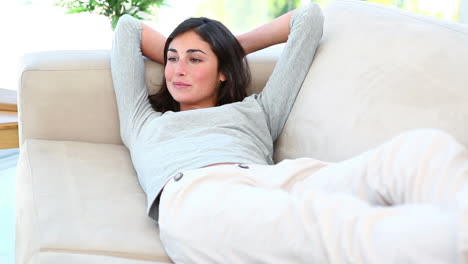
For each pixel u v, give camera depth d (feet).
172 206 3.60
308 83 5.02
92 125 5.41
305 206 2.98
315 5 5.21
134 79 5.27
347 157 4.19
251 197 3.27
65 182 4.39
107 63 5.48
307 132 4.75
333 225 2.79
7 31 10.85
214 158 4.18
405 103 3.97
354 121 4.25
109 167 4.86
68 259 3.36
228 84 5.33
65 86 5.28
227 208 3.28
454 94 3.71
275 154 5.18
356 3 5.31
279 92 5.08
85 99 5.34
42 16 11.02
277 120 5.11
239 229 3.15
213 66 5.22
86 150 5.16
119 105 5.26
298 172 3.90
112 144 5.50
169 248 3.50
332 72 4.78
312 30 5.12
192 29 5.19
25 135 5.31
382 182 2.96
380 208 2.73
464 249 2.14
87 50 5.68
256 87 5.65
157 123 4.82
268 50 5.90
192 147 4.38
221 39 5.24
